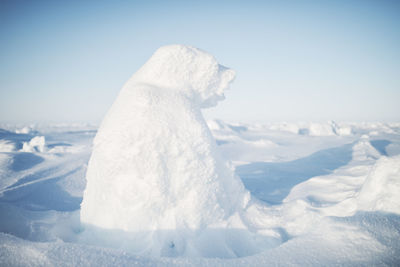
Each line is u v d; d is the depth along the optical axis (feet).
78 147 62.13
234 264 6.73
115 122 12.44
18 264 5.90
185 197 12.09
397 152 58.23
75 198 25.71
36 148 56.29
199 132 12.90
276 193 25.14
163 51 13.15
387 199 10.05
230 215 13.39
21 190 25.34
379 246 6.73
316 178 24.77
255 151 73.31
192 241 11.52
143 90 12.47
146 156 11.66
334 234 7.73
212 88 14.55
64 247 6.69
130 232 11.40
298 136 133.90
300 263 6.57
